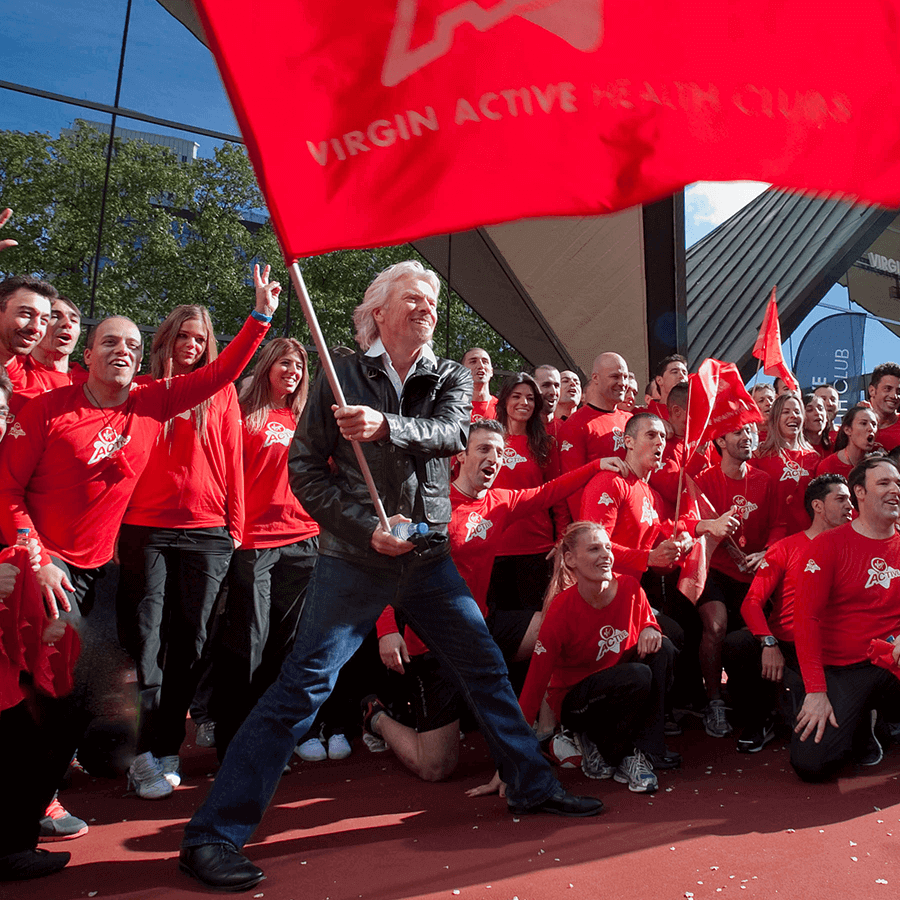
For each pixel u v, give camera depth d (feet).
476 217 6.34
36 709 8.46
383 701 14.17
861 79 6.01
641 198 6.17
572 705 12.14
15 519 9.36
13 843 8.43
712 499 16.05
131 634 11.35
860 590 12.16
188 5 32.55
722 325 48.93
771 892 7.98
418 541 8.75
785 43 6.04
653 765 12.44
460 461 13.08
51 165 84.53
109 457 10.18
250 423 12.98
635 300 41.50
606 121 6.20
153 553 11.45
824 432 21.24
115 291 82.99
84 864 8.84
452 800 10.94
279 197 6.45
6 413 9.15
